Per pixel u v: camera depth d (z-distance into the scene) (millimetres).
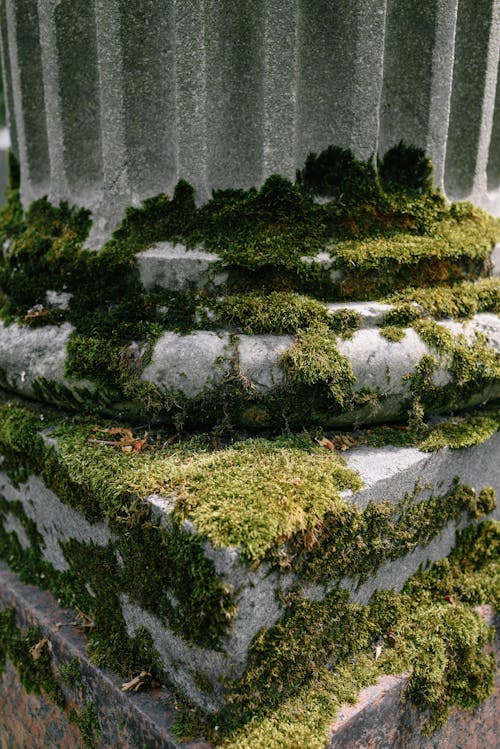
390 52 2111
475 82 2285
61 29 2146
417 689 1893
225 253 2031
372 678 1825
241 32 1968
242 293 2031
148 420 2057
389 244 2131
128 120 2088
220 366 1924
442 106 2164
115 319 2088
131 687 1792
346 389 1951
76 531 2039
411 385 2041
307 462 1828
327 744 1614
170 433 2051
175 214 2133
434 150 2205
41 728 2254
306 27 1978
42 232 2383
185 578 1605
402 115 2182
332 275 2068
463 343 2125
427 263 2176
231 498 1635
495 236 2334
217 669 1587
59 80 2199
